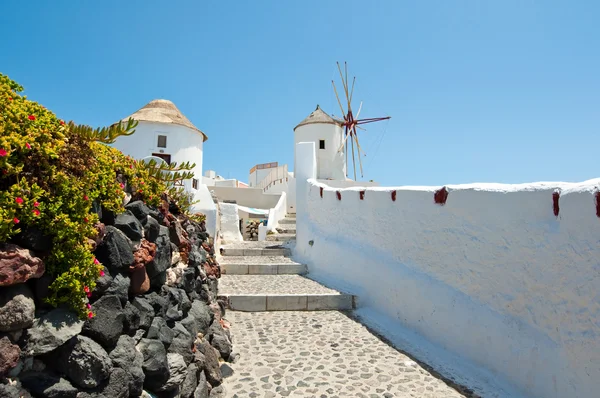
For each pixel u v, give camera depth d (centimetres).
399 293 640
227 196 2448
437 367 483
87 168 230
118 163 285
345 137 2316
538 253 396
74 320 198
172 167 380
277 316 686
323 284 848
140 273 281
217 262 941
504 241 444
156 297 305
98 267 210
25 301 172
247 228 2019
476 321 474
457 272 523
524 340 404
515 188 437
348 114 2414
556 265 373
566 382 350
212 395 393
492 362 442
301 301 725
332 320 664
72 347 195
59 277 190
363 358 505
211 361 414
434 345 540
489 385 429
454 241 532
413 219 631
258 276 930
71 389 189
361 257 776
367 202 782
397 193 679
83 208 206
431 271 579
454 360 491
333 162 2117
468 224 507
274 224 1546
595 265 332
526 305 408
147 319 277
